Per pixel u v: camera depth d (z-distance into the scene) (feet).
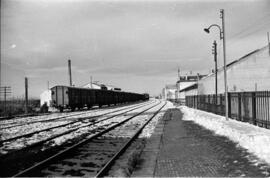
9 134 58.23
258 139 37.70
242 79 116.88
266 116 50.70
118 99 256.32
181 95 305.73
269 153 31.35
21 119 96.73
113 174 26.73
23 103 189.37
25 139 50.14
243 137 41.22
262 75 114.42
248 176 24.35
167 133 54.24
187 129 59.67
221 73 127.65
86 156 36.86
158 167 28.48
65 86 147.33
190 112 102.99
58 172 28.91
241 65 117.08
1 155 36.40
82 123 78.18
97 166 31.76
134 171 27.25
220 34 69.97
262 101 55.06
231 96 73.72
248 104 61.67
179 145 40.63
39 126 72.23
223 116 84.69
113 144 45.50
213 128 57.16
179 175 25.30
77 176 27.40
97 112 131.95
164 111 132.67
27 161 34.09
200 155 33.35
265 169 26.27
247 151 34.19
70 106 149.07
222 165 28.32
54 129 64.28
